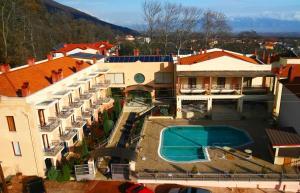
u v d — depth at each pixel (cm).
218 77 4962
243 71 4831
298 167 3300
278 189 3042
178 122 4756
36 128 3073
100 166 3450
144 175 3177
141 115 5069
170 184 3100
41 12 11312
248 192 3005
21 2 8438
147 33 10044
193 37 11088
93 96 4803
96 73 4997
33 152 3161
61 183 3150
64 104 3869
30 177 3244
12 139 3136
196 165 3394
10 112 3022
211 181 3072
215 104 5244
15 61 6606
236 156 3591
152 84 5725
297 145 3247
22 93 2973
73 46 7669
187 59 5566
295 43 14000
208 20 10712
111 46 9769
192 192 2786
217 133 4359
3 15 7369
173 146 3981
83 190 3020
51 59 4512
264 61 5669
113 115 4850
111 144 4053
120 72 5709
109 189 3019
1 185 3047
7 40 6881
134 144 3962
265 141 3966
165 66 5588
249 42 13088
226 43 12362
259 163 3403
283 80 4403
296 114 3722
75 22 14925
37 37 9038
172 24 10050
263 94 4781
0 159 3238
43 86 3462
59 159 3484
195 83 5072
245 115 4778
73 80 4225
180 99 4841
